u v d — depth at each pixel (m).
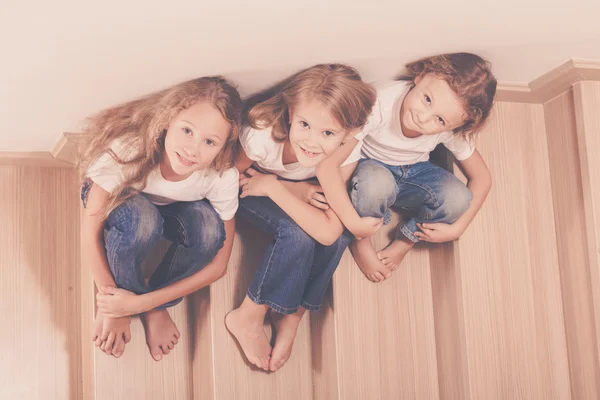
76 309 2.76
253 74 2.08
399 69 2.13
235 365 2.42
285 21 1.79
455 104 2.14
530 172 2.55
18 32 1.75
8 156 2.69
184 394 2.46
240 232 2.51
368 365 2.46
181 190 2.21
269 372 2.47
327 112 2.11
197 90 2.07
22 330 2.70
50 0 1.61
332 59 2.04
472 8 1.82
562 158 2.51
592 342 2.39
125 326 2.33
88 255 2.19
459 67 2.10
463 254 2.46
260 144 2.17
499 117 2.54
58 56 1.89
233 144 2.19
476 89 2.13
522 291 2.50
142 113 2.13
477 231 2.49
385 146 2.29
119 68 1.98
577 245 2.46
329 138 2.16
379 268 2.47
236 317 2.40
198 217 2.24
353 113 2.13
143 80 2.06
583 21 1.96
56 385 2.70
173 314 2.49
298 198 2.32
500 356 2.45
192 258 2.26
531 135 2.57
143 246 2.16
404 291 2.56
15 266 2.72
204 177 2.20
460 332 2.44
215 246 2.25
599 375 2.36
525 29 1.98
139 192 2.18
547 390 2.47
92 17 1.70
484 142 2.52
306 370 2.54
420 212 2.42
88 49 1.86
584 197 2.39
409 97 2.17
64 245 2.79
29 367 2.68
